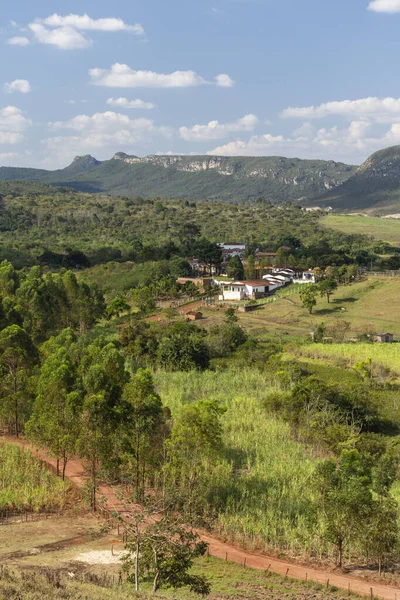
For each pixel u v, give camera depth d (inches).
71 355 3038.9
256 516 1808.6
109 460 1943.9
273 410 3038.9
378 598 1363.2
